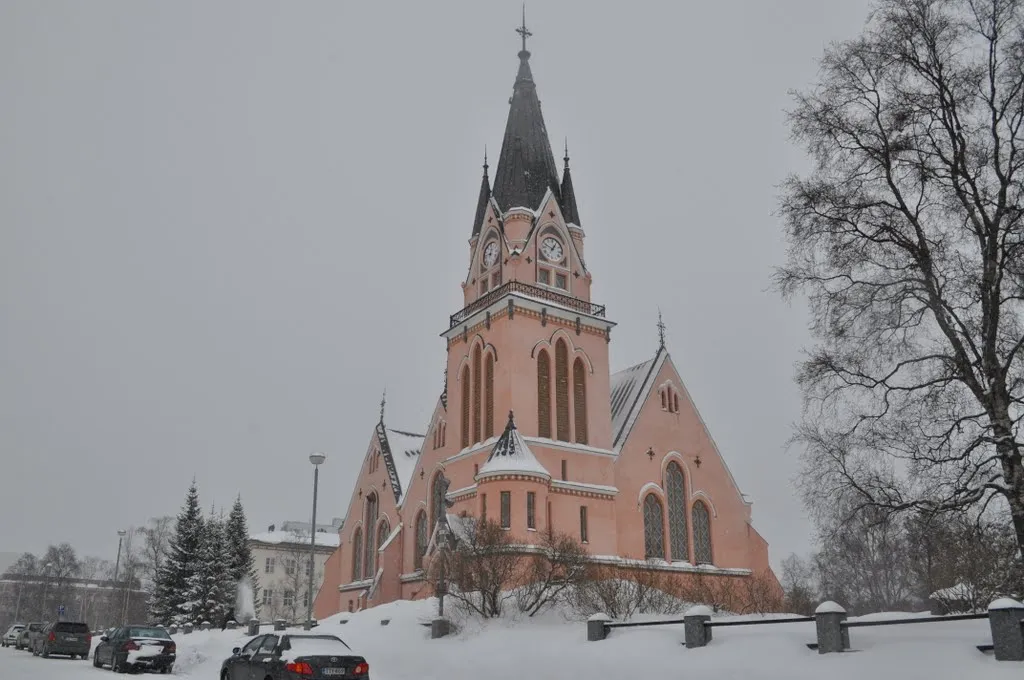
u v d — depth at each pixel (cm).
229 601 7812
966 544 3061
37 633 4728
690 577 5781
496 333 5856
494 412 5662
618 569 5347
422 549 6344
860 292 3023
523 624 3600
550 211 6338
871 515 2942
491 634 3422
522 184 6388
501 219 6278
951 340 2812
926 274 2917
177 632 6419
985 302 2786
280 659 2095
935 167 2995
